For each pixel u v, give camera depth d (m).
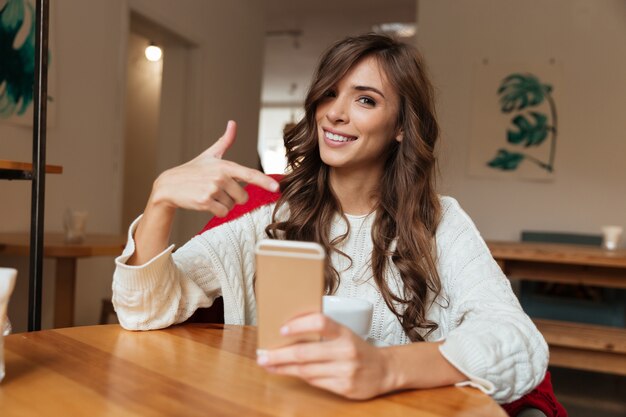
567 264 3.09
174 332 0.95
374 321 1.16
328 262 1.18
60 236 2.78
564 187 4.59
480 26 4.76
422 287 1.13
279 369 0.64
